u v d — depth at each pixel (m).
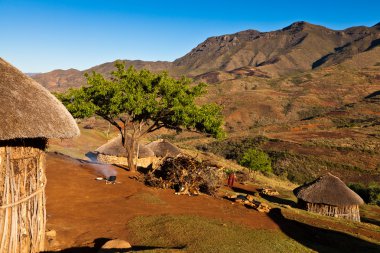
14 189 9.86
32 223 10.50
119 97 22.78
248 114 157.38
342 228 20.89
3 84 9.48
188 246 11.92
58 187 18.58
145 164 34.78
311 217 22.52
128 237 12.83
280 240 14.40
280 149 77.88
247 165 47.06
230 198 21.11
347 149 76.00
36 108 9.79
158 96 25.19
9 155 9.67
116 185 20.47
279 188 43.62
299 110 160.88
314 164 67.88
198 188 21.34
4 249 9.55
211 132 25.02
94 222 14.08
